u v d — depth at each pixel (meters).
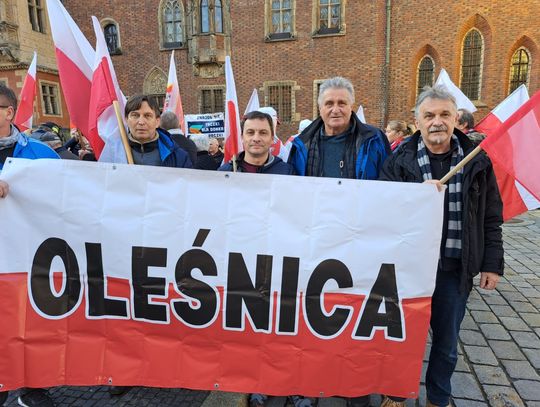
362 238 2.37
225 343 2.47
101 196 2.48
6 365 2.48
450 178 2.35
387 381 2.40
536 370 3.25
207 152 5.42
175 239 2.45
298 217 2.40
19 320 2.47
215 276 2.44
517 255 6.43
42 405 2.71
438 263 2.39
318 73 17.91
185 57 19.67
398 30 16.88
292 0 17.81
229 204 2.43
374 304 2.38
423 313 2.34
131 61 20.50
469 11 15.98
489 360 3.39
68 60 3.19
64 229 2.48
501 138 2.18
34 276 2.48
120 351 2.51
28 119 4.52
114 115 3.01
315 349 2.42
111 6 20.34
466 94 16.86
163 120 4.85
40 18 20.59
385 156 2.78
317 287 2.40
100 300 2.50
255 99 5.41
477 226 2.32
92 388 3.05
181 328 2.49
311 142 2.89
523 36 15.65
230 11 18.62
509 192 3.96
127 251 2.47
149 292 2.48
